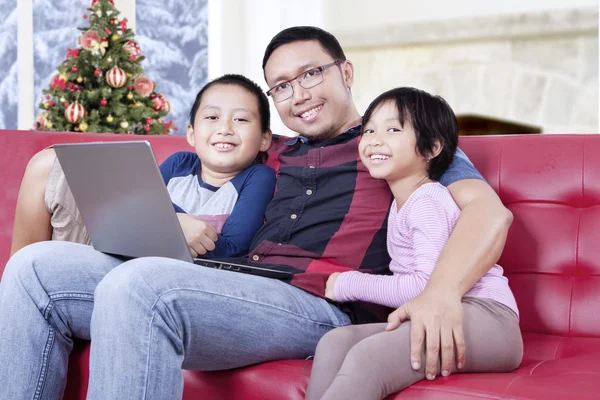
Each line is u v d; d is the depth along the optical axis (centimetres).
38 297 121
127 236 124
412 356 103
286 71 154
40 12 500
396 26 470
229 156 151
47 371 122
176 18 525
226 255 141
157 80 529
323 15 504
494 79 448
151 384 102
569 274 141
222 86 155
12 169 178
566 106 432
